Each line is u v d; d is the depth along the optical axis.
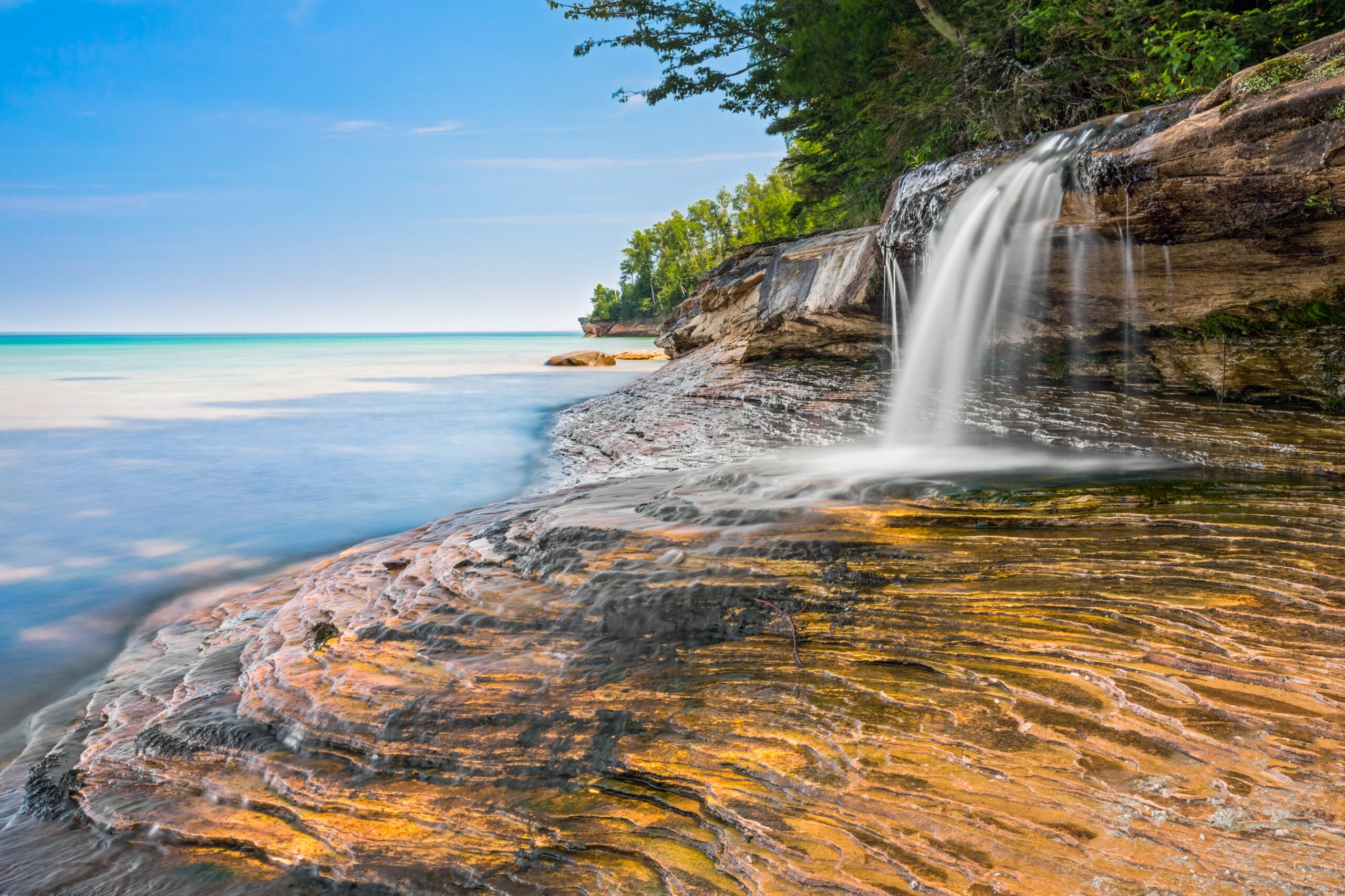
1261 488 5.43
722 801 2.89
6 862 3.25
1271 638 3.43
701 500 6.57
